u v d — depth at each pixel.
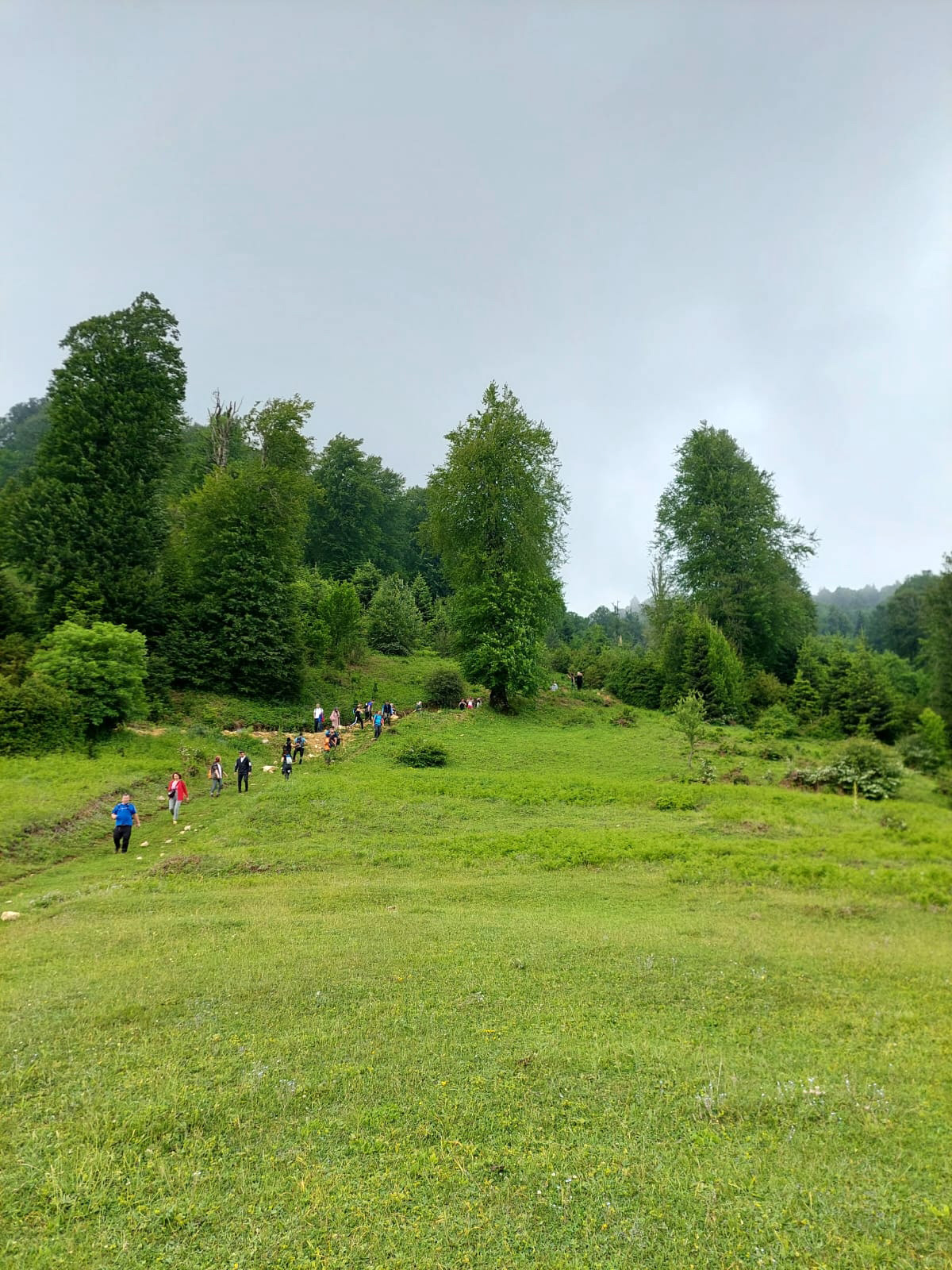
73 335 37.97
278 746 34.09
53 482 35.50
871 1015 8.38
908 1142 5.74
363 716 39.00
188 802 24.09
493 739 36.59
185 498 42.84
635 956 10.12
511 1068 6.71
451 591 91.75
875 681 46.66
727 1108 6.14
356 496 74.62
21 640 30.58
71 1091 6.14
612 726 42.66
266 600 41.06
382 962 9.65
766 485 58.19
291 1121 5.74
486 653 41.50
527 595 43.22
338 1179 5.05
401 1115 5.86
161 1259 4.28
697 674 48.62
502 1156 5.36
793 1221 4.77
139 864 17.22
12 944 10.57
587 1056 7.01
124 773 25.30
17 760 24.55
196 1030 7.38
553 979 9.16
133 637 31.33
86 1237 4.44
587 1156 5.39
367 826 20.59
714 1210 4.84
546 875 16.34
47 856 17.27
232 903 13.37
